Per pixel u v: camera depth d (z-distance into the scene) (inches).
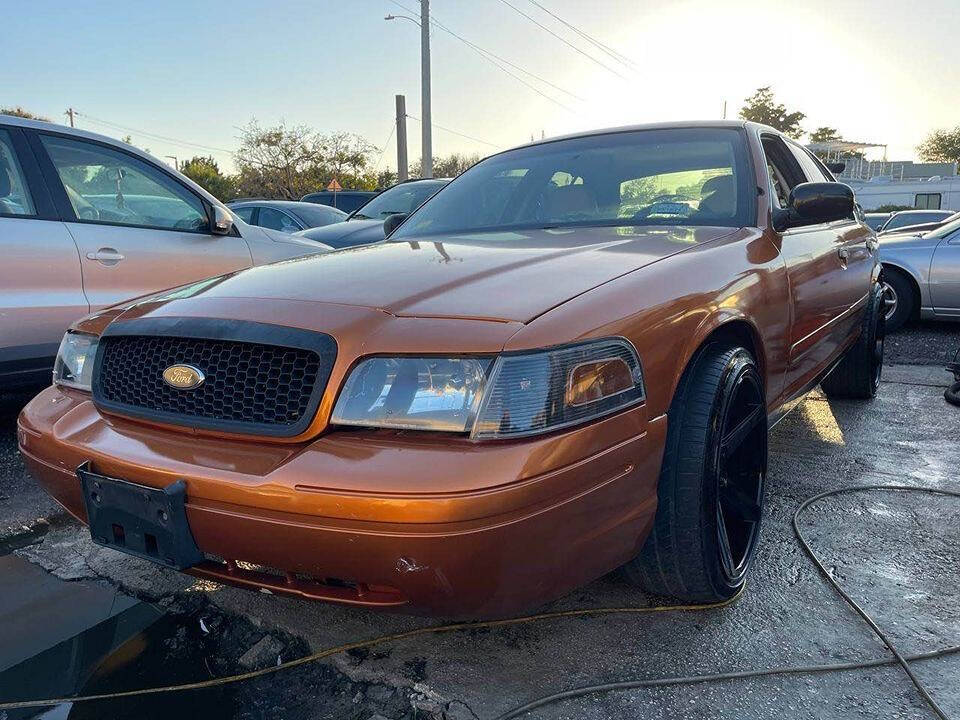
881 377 219.1
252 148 1763.0
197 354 74.9
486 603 66.4
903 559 104.0
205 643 86.5
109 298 162.9
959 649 83.0
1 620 91.3
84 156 165.2
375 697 76.7
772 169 130.4
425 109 989.2
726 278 92.7
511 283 78.1
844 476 136.5
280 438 68.2
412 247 103.5
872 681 78.0
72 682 79.4
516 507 62.8
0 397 191.9
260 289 82.1
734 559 95.0
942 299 296.2
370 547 62.6
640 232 105.7
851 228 161.2
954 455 147.7
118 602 95.6
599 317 72.7
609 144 132.9
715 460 84.4
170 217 179.3
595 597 94.4
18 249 148.8
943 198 1657.2
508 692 76.9
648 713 73.3
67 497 83.2
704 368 86.2
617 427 71.3
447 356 66.2
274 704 76.1
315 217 373.1
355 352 68.1
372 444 65.2
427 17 972.6
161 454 72.3
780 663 80.8
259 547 67.1
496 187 132.8
